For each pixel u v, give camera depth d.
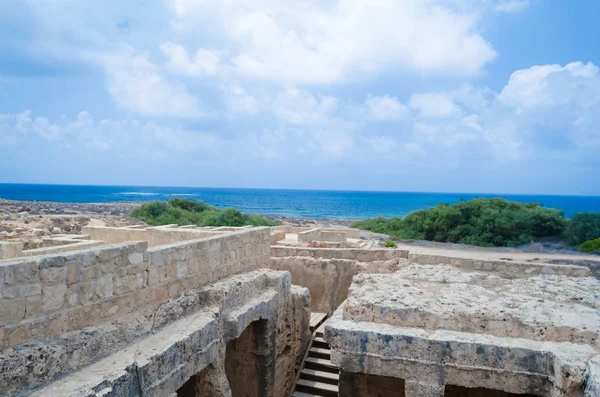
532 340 7.20
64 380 5.52
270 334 10.52
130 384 5.93
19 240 13.19
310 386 12.16
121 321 6.89
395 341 7.36
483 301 8.29
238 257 10.67
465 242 35.41
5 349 5.24
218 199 158.88
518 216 36.28
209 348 7.96
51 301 5.82
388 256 14.98
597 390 5.71
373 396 9.24
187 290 8.64
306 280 15.27
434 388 7.17
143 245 7.44
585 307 8.22
